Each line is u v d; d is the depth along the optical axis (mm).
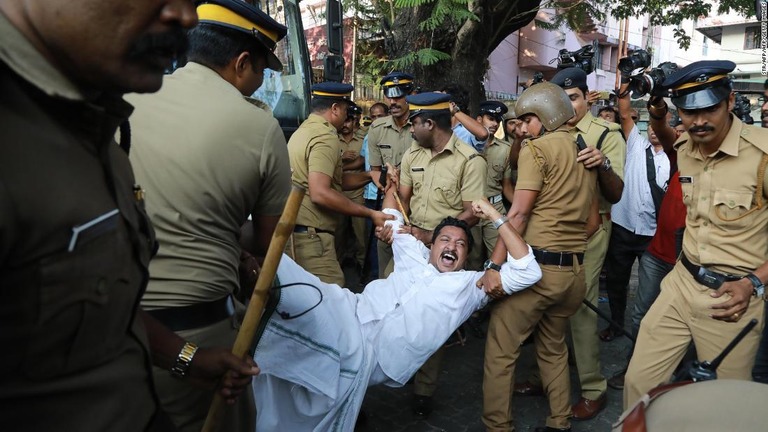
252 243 1882
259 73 1827
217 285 1634
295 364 2121
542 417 3236
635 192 4074
